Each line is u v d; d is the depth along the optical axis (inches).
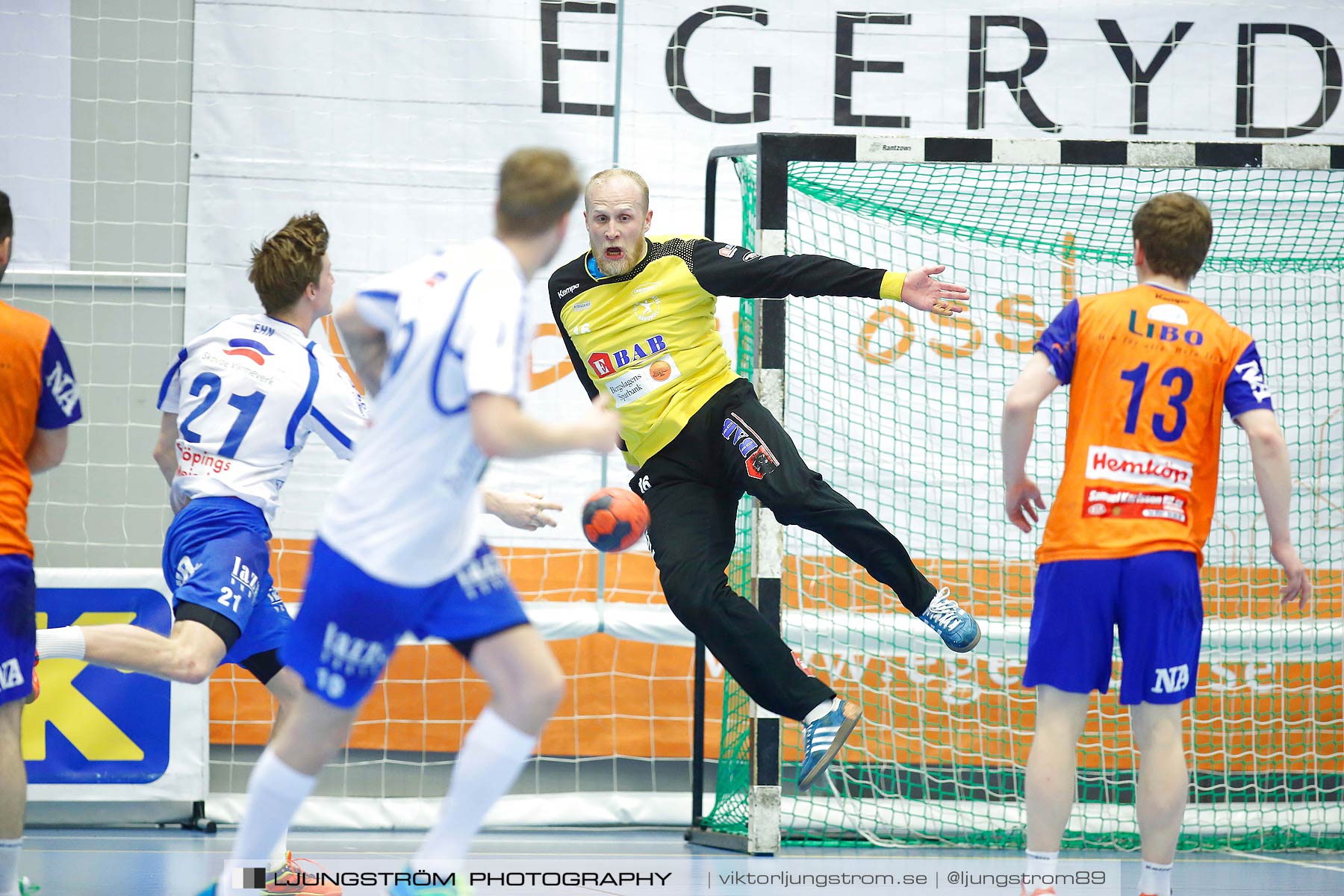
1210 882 460.1
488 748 258.5
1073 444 341.1
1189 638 330.6
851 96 617.0
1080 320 344.8
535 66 605.9
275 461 389.7
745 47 613.9
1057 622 334.0
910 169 567.8
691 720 589.0
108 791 543.5
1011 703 589.6
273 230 596.1
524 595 592.7
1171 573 327.0
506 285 245.4
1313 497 598.9
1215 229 609.0
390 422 250.7
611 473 600.1
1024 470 351.3
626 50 609.3
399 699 579.2
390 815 558.9
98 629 345.7
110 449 589.0
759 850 490.0
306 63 599.2
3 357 311.6
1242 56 628.1
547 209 253.6
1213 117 625.9
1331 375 613.0
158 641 352.5
